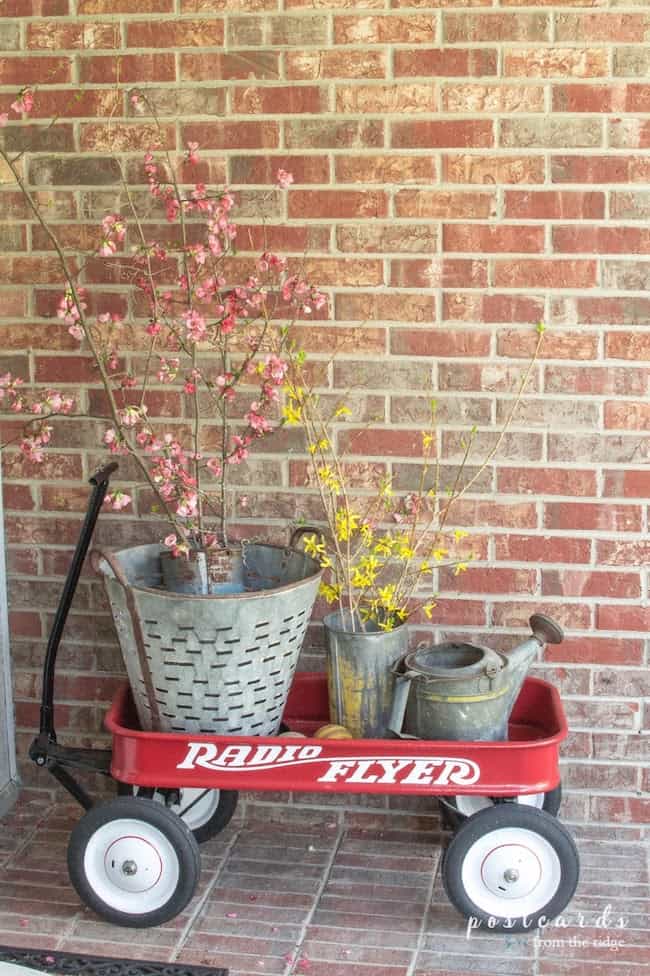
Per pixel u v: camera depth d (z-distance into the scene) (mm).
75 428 3523
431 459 3402
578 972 2846
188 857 2975
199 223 3387
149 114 3369
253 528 3492
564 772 3494
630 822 3488
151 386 3469
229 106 3336
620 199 3244
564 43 3209
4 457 3564
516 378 3344
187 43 3328
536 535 3402
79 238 3441
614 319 3293
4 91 3416
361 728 3193
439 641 3479
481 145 3266
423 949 2943
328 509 3387
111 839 3012
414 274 3332
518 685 3098
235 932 3020
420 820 3539
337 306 3367
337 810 3566
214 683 2988
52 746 3248
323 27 3273
